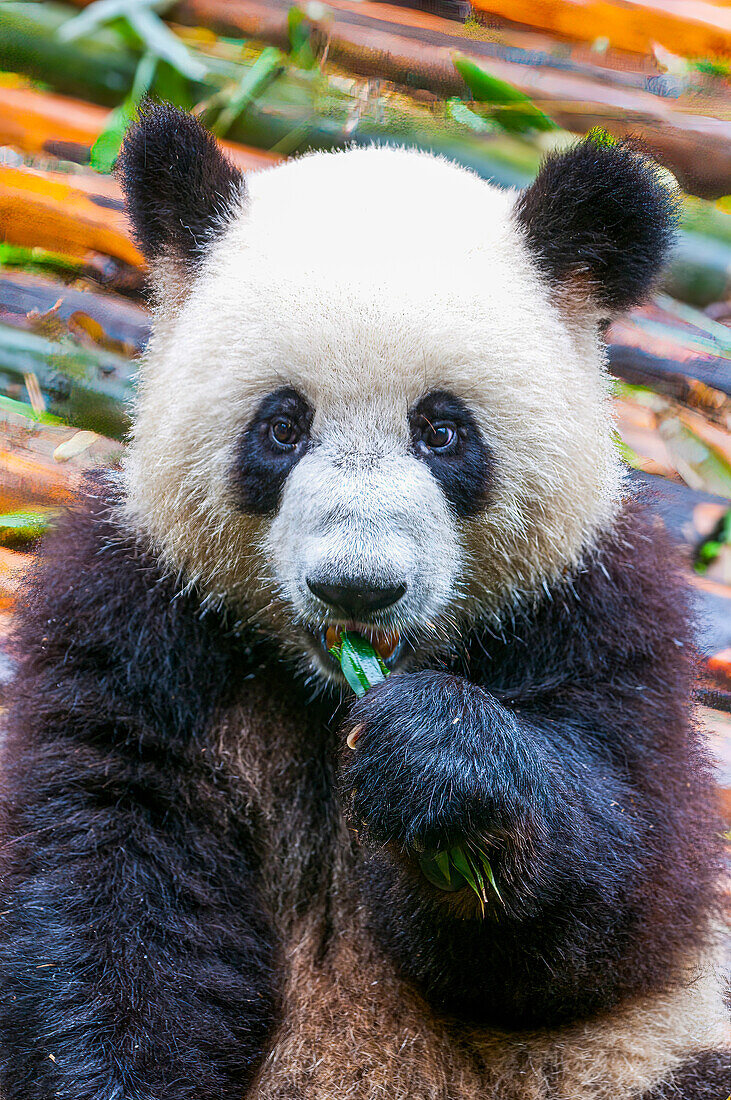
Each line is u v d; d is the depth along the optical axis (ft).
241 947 24.45
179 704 24.49
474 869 20.71
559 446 23.11
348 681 21.94
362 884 24.27
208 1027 23.49
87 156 44.09
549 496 23.21
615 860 21.76
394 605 21.54
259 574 24.06
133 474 24.98
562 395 23.27
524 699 23.67
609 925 22.15
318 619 22.06
